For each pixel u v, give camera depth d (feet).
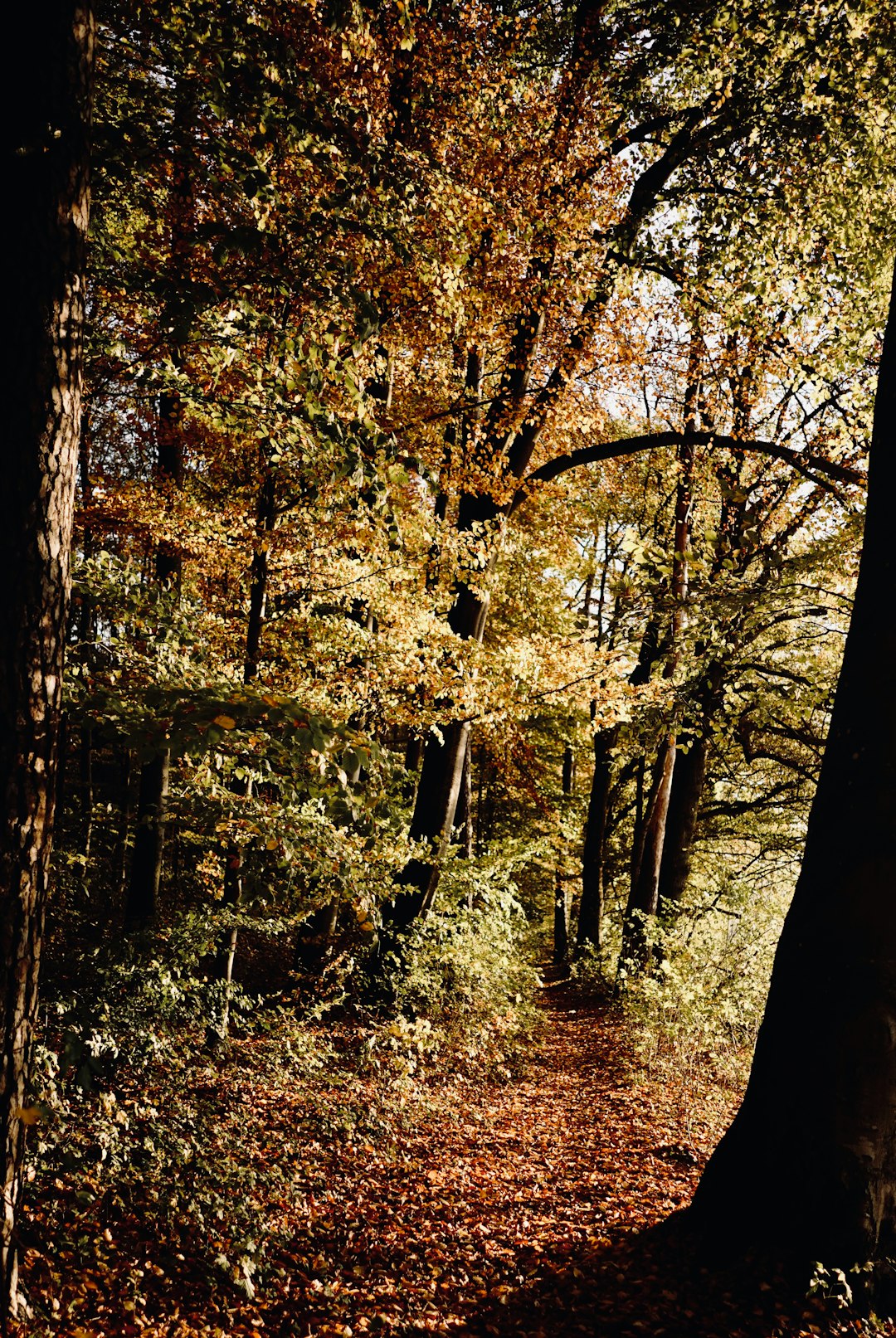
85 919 43.34
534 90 30.53
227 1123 22.61
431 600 29.53
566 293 30.45
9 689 9.48
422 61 23.77
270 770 15.99
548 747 81.92
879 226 34.04
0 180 9.45
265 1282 17.03
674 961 43.47
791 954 16.88
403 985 35.19
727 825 64.54
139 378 25.03
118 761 58.39
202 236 13.57
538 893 91.56
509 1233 20.22
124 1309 14.51
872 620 16.84
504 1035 39.42
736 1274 15.85
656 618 39.73
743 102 34.06
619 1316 15.46
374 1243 19.52
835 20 31.40
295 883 22.12
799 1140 16.01
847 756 16.75
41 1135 17.17
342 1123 24.75
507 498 31.53
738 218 36.04
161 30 14.80
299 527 26.20
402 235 16.81
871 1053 15.70
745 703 47.42
